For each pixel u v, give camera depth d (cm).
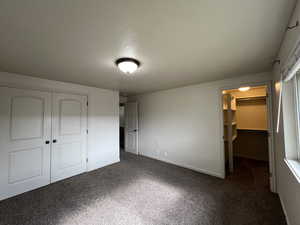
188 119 343
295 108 149
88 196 224
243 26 119
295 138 150
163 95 399
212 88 302
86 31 125
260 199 211
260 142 407
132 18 108
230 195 223
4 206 200
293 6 97
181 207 196
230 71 234
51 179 273
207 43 147
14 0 90
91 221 171
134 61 188
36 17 105
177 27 120
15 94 236
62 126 293
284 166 168
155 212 186
